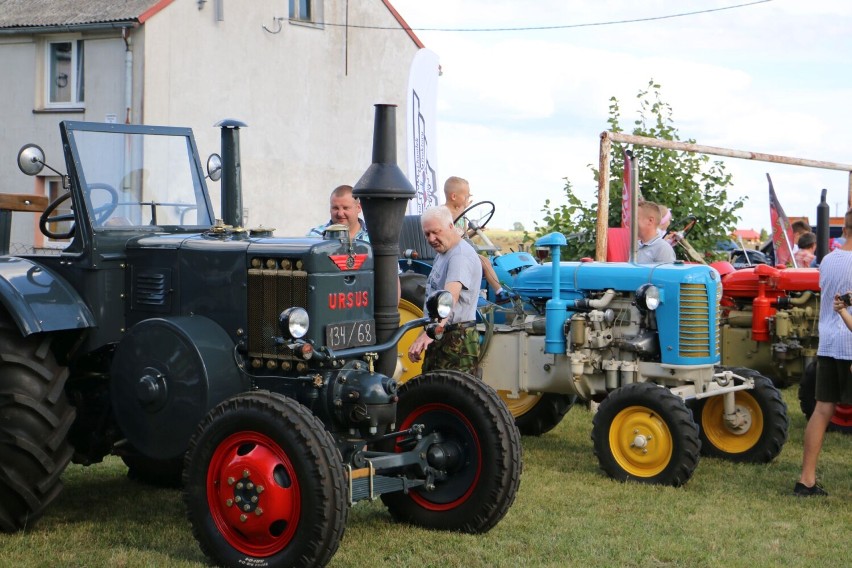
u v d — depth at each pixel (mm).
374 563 4133
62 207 5047
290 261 4219
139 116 17656
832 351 5488
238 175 4902
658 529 4785
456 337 5652
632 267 6312
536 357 6598
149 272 4594
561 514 5016
